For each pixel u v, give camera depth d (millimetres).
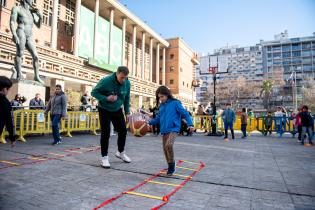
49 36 29703
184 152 6742
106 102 4484
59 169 4211
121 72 4398
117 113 4762
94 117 11250
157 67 53750
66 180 3578
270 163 5312
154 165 4738
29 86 11656
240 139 11414
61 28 31828
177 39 58156
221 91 84688
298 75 101188
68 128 9914
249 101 85500
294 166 4996
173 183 3564
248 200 2914
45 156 5324
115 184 3443
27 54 21438
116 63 39875
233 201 2871
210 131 14672
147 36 50094
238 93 79438
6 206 2574
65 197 2891
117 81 4539
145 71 54094
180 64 58750
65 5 32812
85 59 31109
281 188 3410
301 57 102312
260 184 3592
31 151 5934
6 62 19234
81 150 6266
